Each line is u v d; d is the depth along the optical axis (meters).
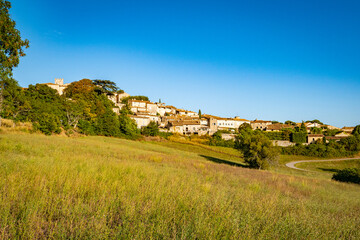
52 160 10.59
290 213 6.30
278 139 88.75
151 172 11.16
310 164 60.09
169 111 123.81
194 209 5.46
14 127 40.38
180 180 10.02
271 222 5.23
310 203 8.55
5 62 15.89
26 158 10.69
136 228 4.07
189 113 131.38
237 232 4.27
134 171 10.58
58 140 30.02
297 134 85.62
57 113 57.69
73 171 8.27
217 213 5.35
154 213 4.93
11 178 5.95
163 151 46.53
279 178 18.80
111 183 7.30
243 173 20.36
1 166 7.64
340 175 27.23
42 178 6.33
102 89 101.62
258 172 24.05
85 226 3.95
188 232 4.09
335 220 6.36
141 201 5.64
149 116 98.94
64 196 5.41
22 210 4.30
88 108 67.50
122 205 5.33
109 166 10.89
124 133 69.62
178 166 18.95
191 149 63.25
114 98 113.38
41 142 22.73
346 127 112.25
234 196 8.13
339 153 71.50
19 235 3.49
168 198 6.13
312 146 72.38
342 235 5.23
